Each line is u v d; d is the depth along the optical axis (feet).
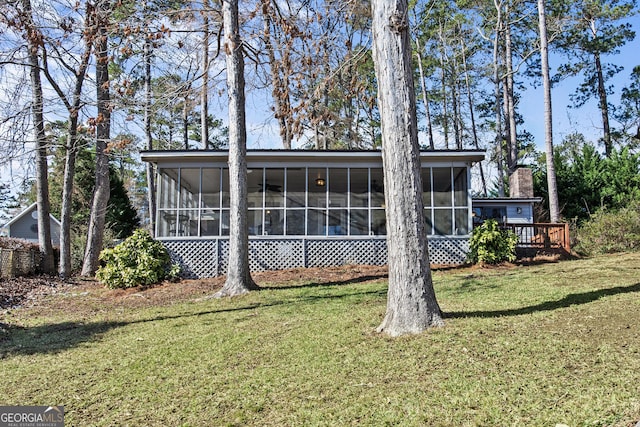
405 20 19.40
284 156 44.50
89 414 13.62
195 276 43.65
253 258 44.98
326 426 11.82
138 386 15.53
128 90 39.34
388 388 13.66
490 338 16.63
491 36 96.84
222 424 12.48
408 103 19.08
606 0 88.28
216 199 45.39
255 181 46.19
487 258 40.91
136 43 38.17
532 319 18.60
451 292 27.91
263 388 14.55
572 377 13.00
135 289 38.45
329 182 46.44
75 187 76.28
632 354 13.97
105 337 22.66
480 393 12.63
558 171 74.02
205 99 42.39
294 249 45.16
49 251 49.55
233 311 26.84
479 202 60.54
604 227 47.83
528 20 89.30
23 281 43.78
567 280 28.73
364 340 18.20
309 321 22.52
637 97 97.35
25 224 84.84
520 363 14.25
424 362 15.21
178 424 12.67
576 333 16.29
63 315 30.04
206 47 41.14
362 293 30.45
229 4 33.94
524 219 61.00
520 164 97.14
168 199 45.32
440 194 45.65
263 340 19.71
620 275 28.99
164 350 19.30
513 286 28.17
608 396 11.62
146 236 41.55
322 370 15.52
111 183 80.84
